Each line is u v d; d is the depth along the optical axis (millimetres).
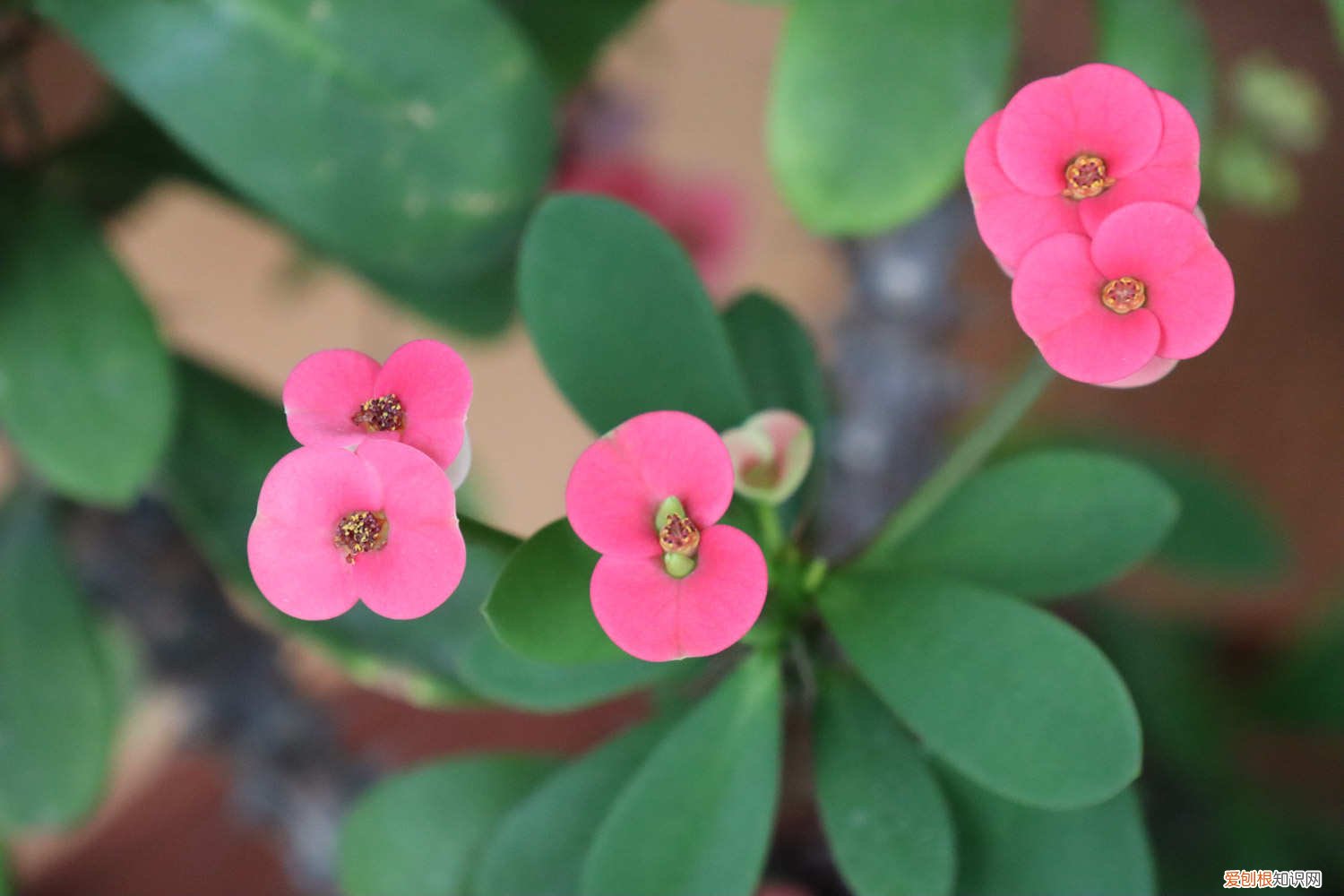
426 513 188
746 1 245
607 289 221
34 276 258
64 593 288
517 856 232
